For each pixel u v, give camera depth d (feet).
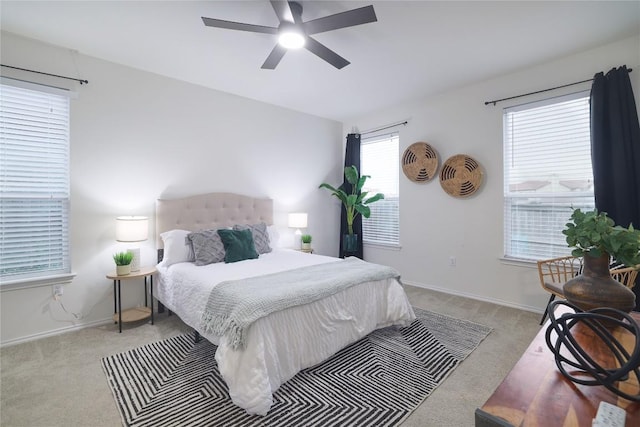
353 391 6.15
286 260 10.36
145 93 10.52
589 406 2.29
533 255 10.62
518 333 8.77
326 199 16.70
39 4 7.03
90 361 7.29
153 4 7.05
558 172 10.02
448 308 10.89
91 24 7.85
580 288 3.79
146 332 8.95
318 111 15.28
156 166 10.78
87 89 9.37
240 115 13.05
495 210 11.36
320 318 7.02
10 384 6.36
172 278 9.11
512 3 7.01
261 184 13.85
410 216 14.06
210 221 11.88
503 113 11.09
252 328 5.83
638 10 7.28
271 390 5.69
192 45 8.89
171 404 5.74
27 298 8.47
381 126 15.25
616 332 3.53
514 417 2.18
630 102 8.42
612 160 8.64
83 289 9.32
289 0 6.87
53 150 8.93
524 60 9.84
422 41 8.67
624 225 8.40
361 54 9.43
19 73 8.34
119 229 9.26
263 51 9.26
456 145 12.39
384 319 8.77
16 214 8.42
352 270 8.70
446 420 5.35
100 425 5.22
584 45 8.95
